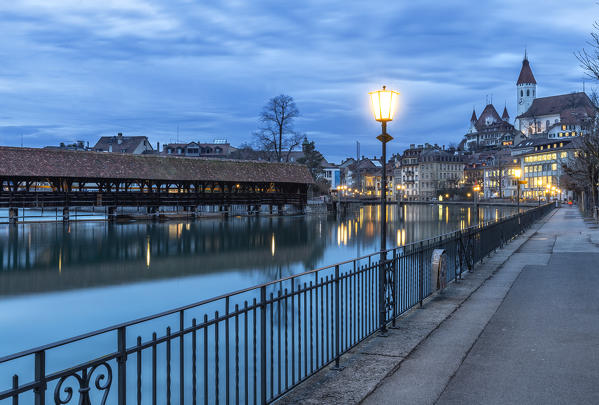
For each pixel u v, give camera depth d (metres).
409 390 6.25
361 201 155.12
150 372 12.47
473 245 16.44
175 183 76.06
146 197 71.25
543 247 23.22
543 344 8.11
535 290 12.81
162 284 29.89
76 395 11.59
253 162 83.62
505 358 7.44
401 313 10.01
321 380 6.68
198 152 134.88
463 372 6.88
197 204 75.69
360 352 7.80
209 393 10.52
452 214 96.81
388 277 9.30
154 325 18.06
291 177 85.12
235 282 30.23
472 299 11.82
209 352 12.66
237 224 69.38
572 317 9.89
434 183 176.62
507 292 12.61
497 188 156.88
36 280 31.36
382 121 9.40
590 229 34.44
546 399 5.87
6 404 11.53
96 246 46.09
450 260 14.12
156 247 45.78
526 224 35.16
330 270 32.72
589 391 6.08
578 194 87.81
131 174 69.56
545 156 132.00
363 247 45.09
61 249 44.31
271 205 86.00
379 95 9.34
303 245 46.75
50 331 19.81
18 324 20.98
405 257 10.39
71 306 24.44
